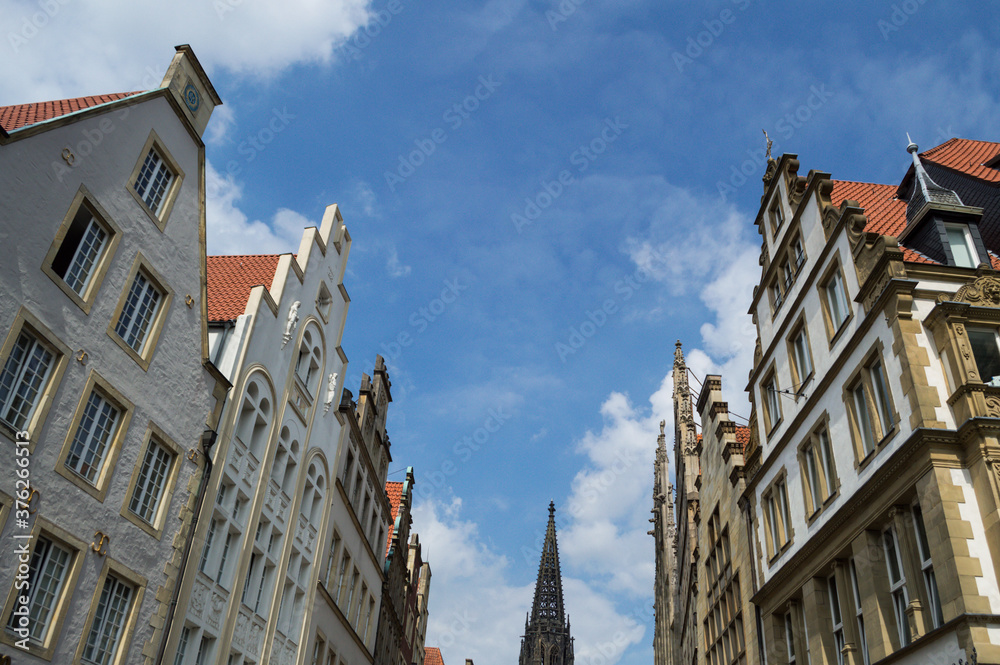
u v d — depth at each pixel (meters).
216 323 24.97
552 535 162.38
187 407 21.38
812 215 24.53
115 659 17.92
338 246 35.53
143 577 18.97
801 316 24.83
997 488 15.59
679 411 54.41
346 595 37.00
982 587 14.95
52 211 16.78
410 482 55.09
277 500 27.84
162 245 20.61
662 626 65.31
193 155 22.31
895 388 18.22
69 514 16.61
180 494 20.72
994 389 16.64
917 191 22.06
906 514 17.72
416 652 62.94
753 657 27.91
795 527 23.94
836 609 21.42
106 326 18.25
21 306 15.77
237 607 23.89
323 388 33.25
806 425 23.70
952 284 19.11
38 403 16.17
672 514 66.50
